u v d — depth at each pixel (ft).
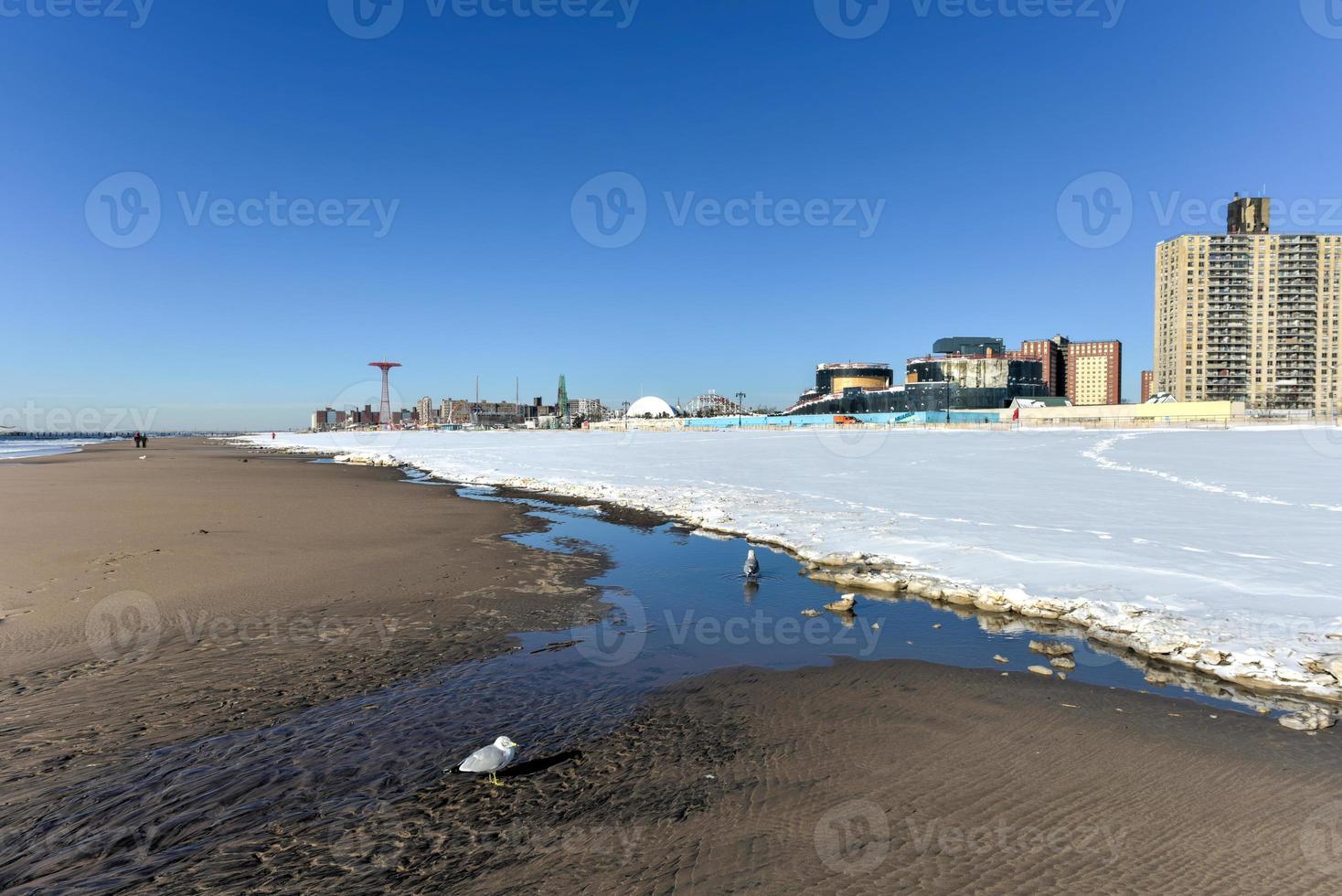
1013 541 42.39
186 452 242.58
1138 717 19.04
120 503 66.18
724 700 20.40
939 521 51.06
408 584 34.27
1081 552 38.63
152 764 15.97
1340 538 41.96
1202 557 36.65
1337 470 88.94
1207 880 11.84
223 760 16.24
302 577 35.06
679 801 14.64
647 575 37.45
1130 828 13.52
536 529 52.90
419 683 21.52
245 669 22.39
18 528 48.42
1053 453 134.21
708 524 53.93
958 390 481.87
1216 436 190.29
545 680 21.95
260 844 12.99
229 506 64.90
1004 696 20.67
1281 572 32.89
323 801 14.53
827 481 84.94
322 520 55.47
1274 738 17.60
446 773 15.78
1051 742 17.46
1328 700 19.72
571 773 15.92
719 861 12.43
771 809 14.29
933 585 33.04
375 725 18.34
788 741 17.67
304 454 209.77
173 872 12.11
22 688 20.51
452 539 47.65
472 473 112.68
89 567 35.94
